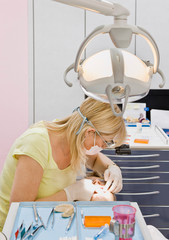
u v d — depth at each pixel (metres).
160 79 2.93
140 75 0.72
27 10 2.90
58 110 2.99
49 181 1.41
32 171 1.28
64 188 1.39
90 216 1.15
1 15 2.96
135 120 3.05
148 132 2.78
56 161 1.39
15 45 2.99
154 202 2.36
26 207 1.22
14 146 1.40
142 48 2.88
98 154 1.73
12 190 1.28
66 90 2.96
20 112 3.07
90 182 1.44
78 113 1.36
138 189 2.35
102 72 0.71
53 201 1.30
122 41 0.72
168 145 2.34
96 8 0.68
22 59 3.01
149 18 2.86
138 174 2.34
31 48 2.91
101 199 1.37
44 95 2.97
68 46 2.91
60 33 2.89
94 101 1.34
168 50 2.88
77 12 2.86
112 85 0.70
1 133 3.09
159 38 2.88
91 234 1.06
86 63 0.76
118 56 0.71
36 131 1.36
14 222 1.12
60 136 1.40
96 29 0.70
